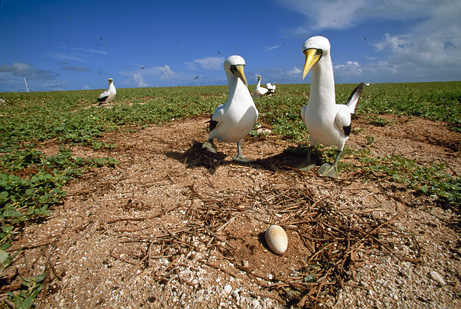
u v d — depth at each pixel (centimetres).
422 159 110
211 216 70
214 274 52
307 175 93
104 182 90
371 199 78
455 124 169
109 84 311
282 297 48
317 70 79
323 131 86
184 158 112
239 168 100
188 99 350
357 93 113
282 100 284
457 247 59
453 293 48
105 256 57
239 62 83
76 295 48
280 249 57
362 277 52
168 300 47
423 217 70
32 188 78
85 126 161
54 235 63
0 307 44
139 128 171
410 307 45
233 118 89
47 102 396
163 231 65
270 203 76
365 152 114
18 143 139
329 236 63
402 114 203
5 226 62
